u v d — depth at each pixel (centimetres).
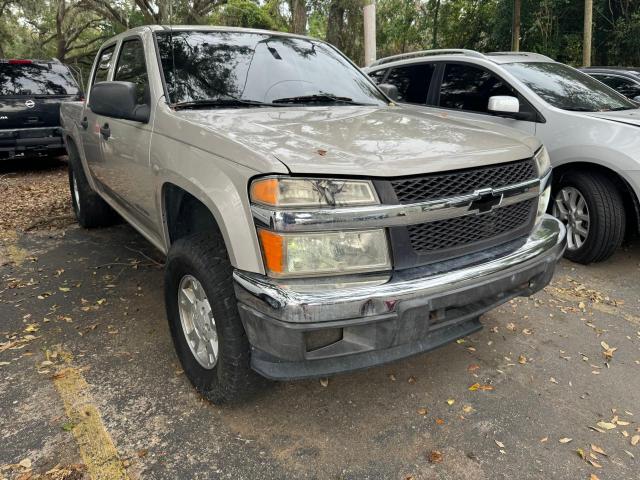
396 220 202
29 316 349
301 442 232
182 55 321
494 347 314
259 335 205
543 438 236
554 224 275
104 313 354
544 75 510
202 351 260
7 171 934
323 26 1750
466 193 221
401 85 593
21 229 550
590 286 405
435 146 234
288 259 194
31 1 1995
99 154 407
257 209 198
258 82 323
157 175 281
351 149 219
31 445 228
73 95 925
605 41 1407
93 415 248
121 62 384
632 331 335
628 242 507
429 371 289
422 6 1964
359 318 197
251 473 214
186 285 264
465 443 232
